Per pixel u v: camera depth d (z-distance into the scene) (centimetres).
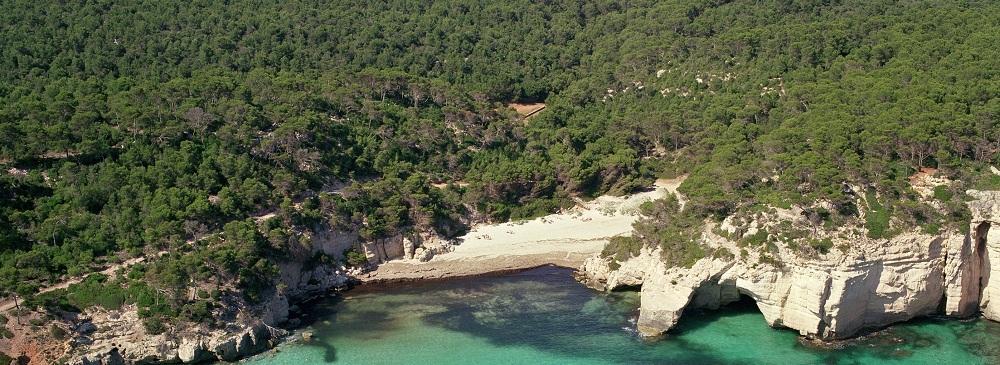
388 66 16488
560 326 9619
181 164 11256
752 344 8988
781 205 9231
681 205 10612
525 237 12462
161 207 10319
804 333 8956
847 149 10119
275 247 10444
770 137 11688
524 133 14900
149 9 16538
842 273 8606
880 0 17612
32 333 8612
